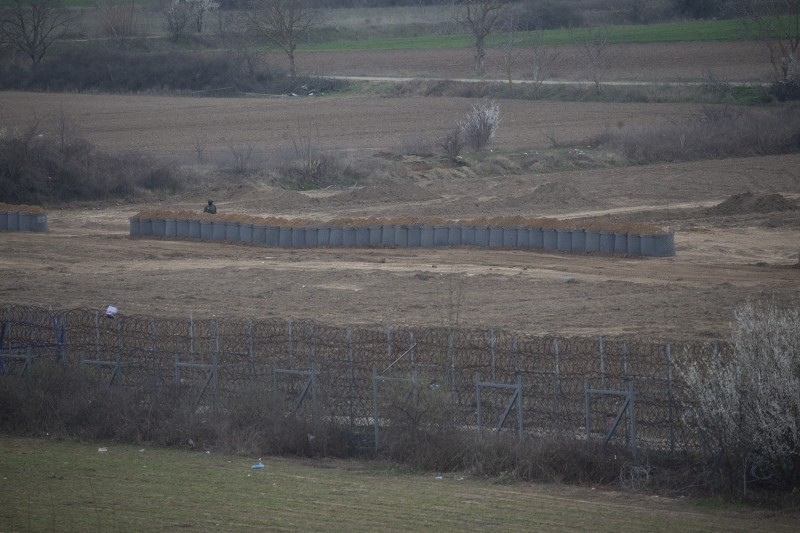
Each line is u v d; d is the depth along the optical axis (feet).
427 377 191.21
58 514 146.51
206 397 210.59
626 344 215.72
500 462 175.63
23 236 487.61
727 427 160.97
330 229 451.94
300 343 231.09
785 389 158.40
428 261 403.13
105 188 608.19
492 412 189.57
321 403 198.39
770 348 162.50
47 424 210.18
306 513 148.46
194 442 197.36
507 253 417.08
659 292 328.70
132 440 201.87
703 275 358.02
